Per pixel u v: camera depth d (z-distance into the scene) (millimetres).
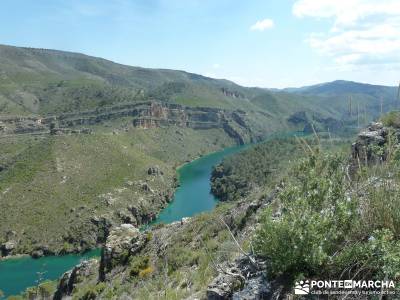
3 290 88625
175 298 10422
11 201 135875
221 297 6727
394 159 6875
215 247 19391
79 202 137250
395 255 5188
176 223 36594
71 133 185750
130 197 143625
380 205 6285
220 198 147500
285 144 158875
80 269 42688
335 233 6062
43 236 119688
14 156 170125
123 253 35375
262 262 6824
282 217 6383
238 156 164750
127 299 19016
